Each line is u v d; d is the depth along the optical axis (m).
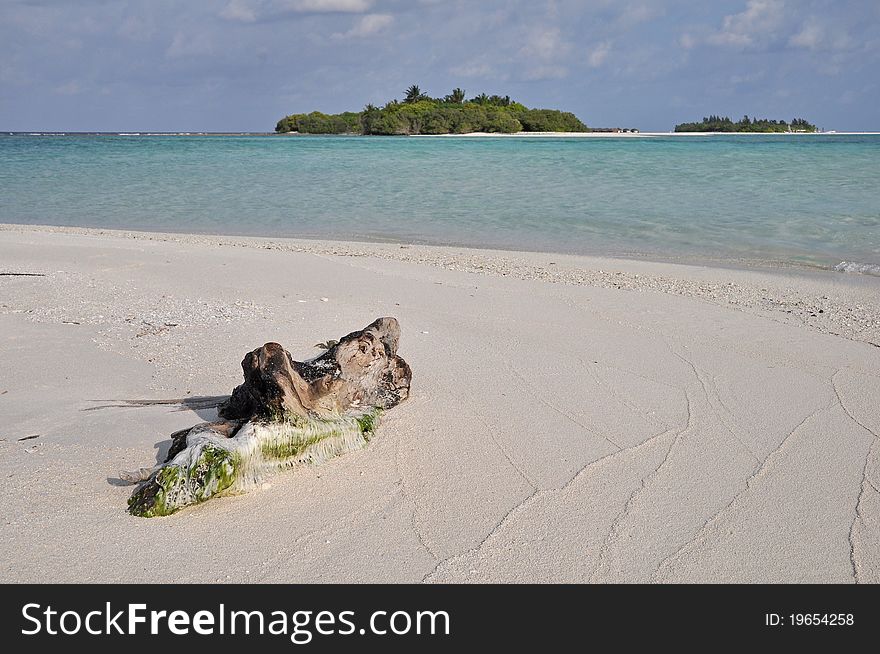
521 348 6.67
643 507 4.02
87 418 4.93
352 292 8.73
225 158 38.06
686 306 8.49
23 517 3.76
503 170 28.67
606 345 6.84
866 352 6.80
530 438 4.82
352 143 60.91
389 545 3.65
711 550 3.66
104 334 6.79
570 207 18.28
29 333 6.79
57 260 10.41
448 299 8.47
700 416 5.25
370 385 4.94
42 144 59.81
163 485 3.85
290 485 4.17
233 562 3.50
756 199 18.52
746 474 4.41
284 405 4.29
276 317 7.42
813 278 10.48
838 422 5.17
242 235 14.98
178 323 7.16
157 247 11.87
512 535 3.74
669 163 29.95
